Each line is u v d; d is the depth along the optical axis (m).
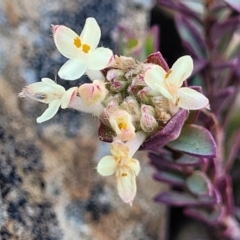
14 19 0.06
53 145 0.06
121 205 0.06
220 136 0.06
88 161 0.06
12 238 0.05
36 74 0.06
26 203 0.05
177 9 0.06
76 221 0.06
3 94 0.06
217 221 0.06
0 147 0.06
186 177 0.06
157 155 0.05
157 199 0.06
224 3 0.06
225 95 0.06
